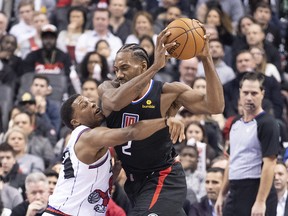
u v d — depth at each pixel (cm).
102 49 2131
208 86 1068
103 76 2052
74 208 1087
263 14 2384
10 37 2177
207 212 1543
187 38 1044
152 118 1081
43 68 2125
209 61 1065
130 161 1104
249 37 2216
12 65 2150
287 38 2488
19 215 1508
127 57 1070
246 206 1409
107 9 2245
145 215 1084
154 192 1098
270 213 1413
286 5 2638
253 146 1399
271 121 1389
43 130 1908
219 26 2286
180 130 1002
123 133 1027
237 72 2094
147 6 2500
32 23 2323
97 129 1061
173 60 2166
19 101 1981
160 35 1039
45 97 1986
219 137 1845
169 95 1088
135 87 1023
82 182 1082
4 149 1692
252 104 1399
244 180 1408
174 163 1115
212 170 1551
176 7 2334
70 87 2069
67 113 1101
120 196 1514
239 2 2472
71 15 2294
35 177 1502
